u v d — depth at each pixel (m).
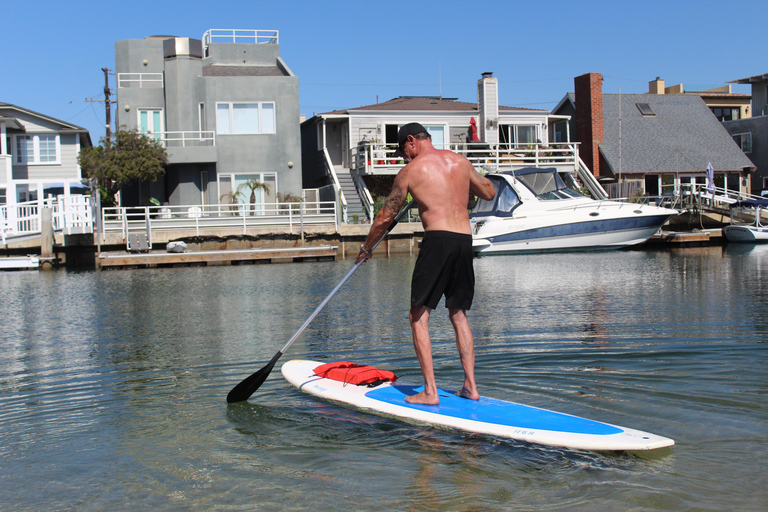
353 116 31.67
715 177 35.84
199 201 29.31
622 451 3.74
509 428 3.96
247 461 3.78
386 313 9.79
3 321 10.17
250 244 25.72
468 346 4.56
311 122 34.81
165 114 29.95
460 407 4.39
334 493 3.32
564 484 3.35
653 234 24.23
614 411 4.42
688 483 3.31
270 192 29.61
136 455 3.93
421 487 3.36
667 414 4.34
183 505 3.25
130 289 14.91
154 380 5.82
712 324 7.81
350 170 31.84
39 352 7.41
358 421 4.43
